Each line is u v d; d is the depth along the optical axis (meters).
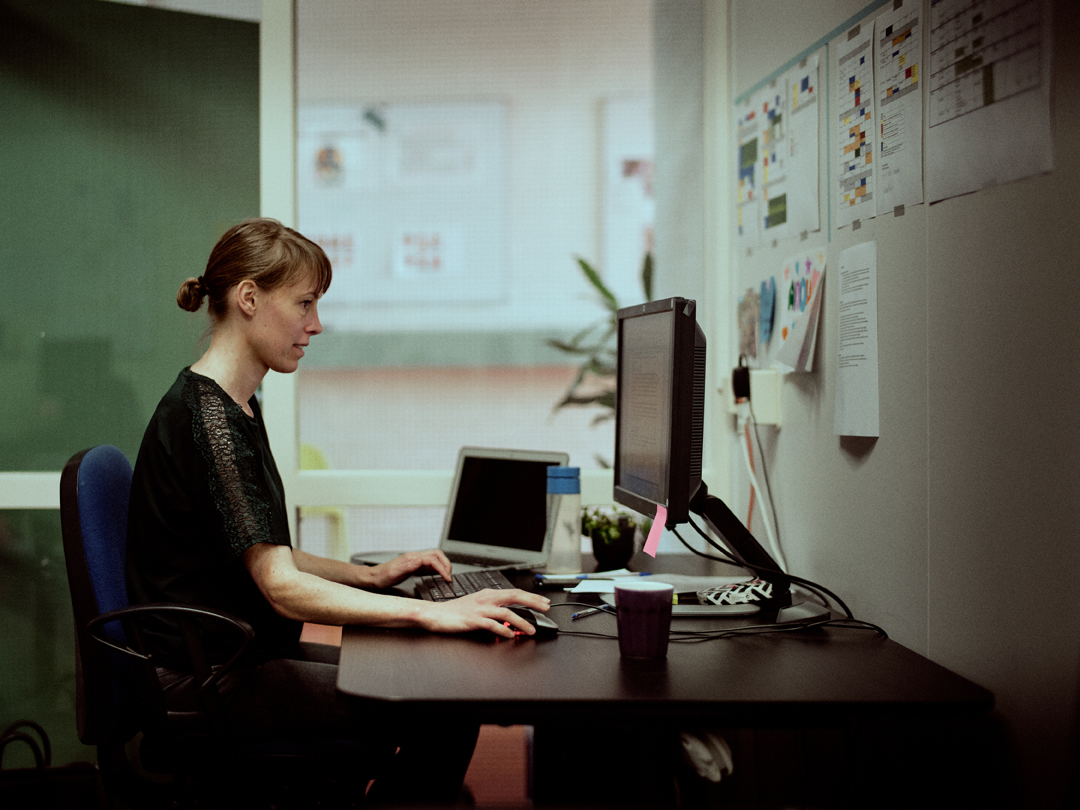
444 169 2.86
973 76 1.19
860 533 1.55
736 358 2.27
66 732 2.25
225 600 1.43
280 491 1.59
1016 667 1.12
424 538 2.40
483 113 2.82
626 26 2.69
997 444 1.15
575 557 1.78
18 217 2.28
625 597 1.13
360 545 2.39
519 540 1.92
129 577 1.44
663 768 1.16
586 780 1.17
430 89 2.73
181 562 1.41
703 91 2.40
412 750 1.33
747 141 2.15
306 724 1.38
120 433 2.31
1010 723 1.13
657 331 1.51
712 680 1.05
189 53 2.32
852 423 1.56
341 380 2.73
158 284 2.32
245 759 1.33
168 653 1.40
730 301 2.31
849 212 1.58
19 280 2.28
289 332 1.49
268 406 2.32
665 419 1.42
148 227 2.32
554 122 2.80
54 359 2.29
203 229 2.33
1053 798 1.05
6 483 2.24
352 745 1.37
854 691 1.01
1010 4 1.11
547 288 2.90
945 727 1.26
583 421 2.75
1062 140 1.03
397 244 2.88
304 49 2.62
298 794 1.34
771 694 1.00
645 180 2.83
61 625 2.26
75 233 2.30
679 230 2.51
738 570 1.82
